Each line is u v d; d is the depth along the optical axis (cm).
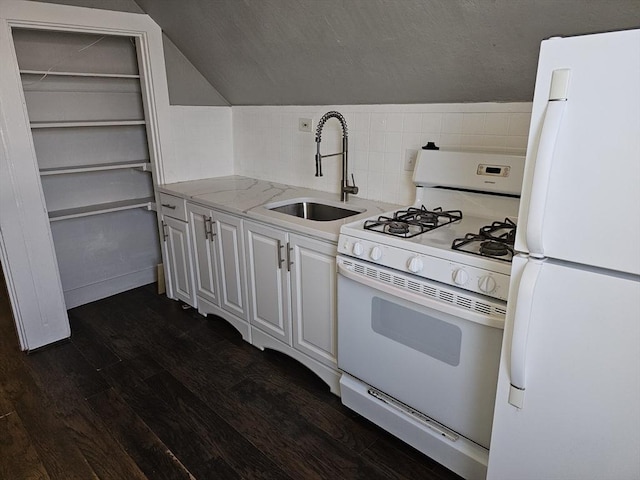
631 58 90
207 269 276
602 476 114
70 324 287
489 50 162
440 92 198
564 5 131
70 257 309
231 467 172
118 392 218
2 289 345
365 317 176
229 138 330
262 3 202
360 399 193
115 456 178
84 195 307
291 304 221
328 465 173
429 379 160
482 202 194
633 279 99
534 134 109
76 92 288
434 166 202
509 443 132
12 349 258
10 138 228
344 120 242
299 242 205
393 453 179
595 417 111
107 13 251
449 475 168
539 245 110
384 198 239
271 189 283
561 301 110
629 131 93
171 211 292
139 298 327
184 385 223
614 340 104
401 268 159
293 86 256
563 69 99
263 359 246
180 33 266
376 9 171
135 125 320
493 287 135
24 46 262
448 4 151
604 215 100
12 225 237
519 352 119
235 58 259
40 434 190
